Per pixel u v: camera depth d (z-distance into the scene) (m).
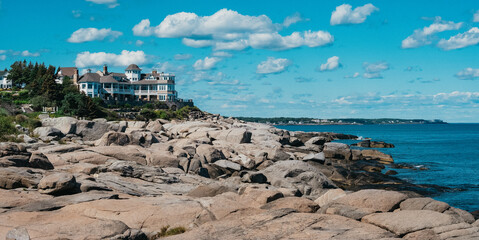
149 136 49.53
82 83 125.62
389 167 55.31
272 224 17.36
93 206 20.50
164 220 19.09
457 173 51.38
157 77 146.75
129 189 27.41
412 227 16.66
